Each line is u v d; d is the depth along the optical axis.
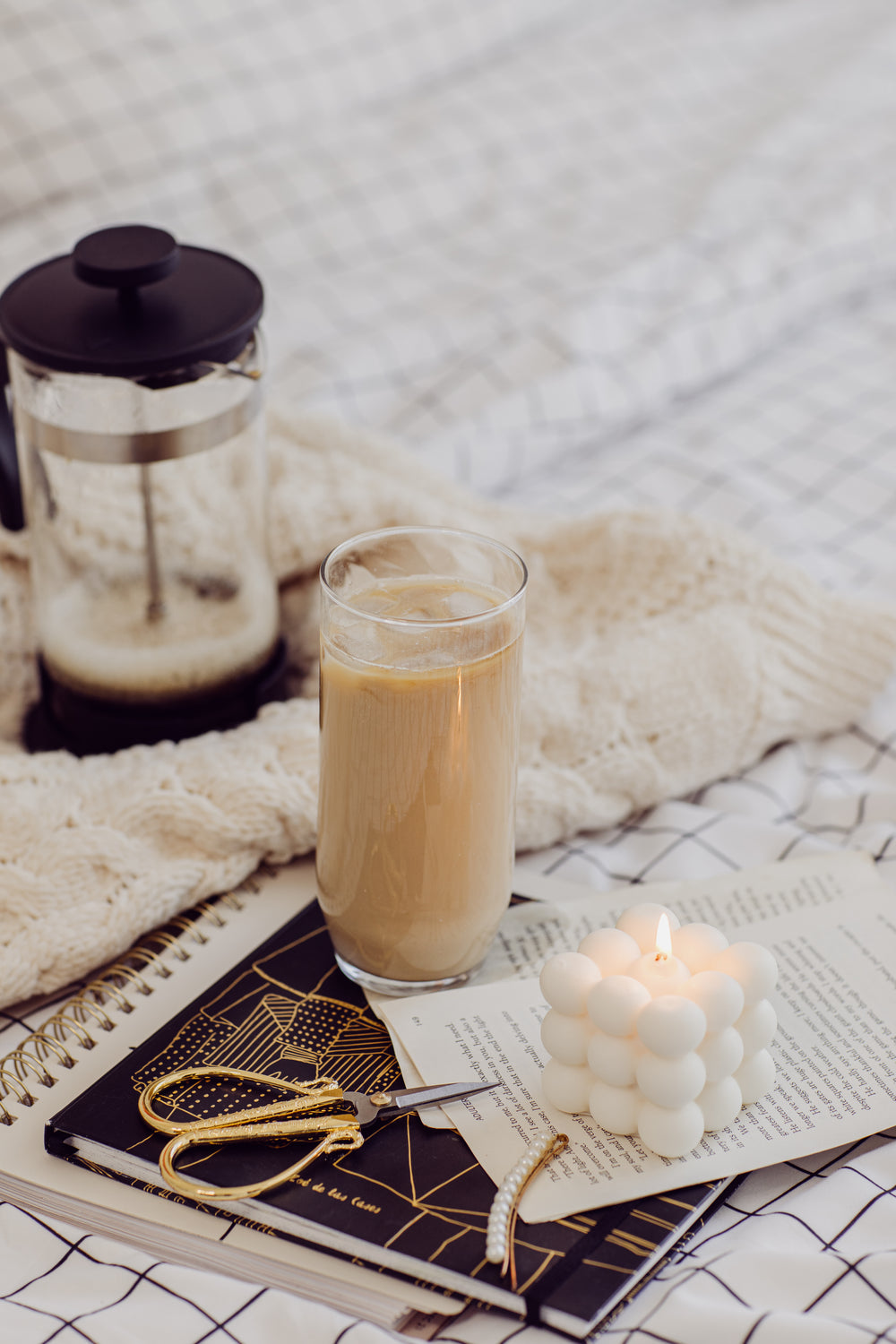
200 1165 0.91
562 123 1.80
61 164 1.48
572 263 1.57
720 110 1.88
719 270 1.53
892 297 1.71
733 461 1.38
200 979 1.00
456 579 0.97
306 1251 0.90
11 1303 0.88
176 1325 0.87
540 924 1.01
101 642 1.06
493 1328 0.89
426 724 0.93
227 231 1.57
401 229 1.64
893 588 1.26
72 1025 0.97
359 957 0.97
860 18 2.04
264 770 1.04
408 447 1.34
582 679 1.10
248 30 1.62
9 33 1.47
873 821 1.10
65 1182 0.92
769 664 1.12
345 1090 0.94
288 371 1.41
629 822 1.11
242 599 1.08
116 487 1.05
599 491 1.35
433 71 1.79
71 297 1.03
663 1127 0.90
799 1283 0.89
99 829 1.02
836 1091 0.94
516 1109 0.93
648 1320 0.87
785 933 1.00
